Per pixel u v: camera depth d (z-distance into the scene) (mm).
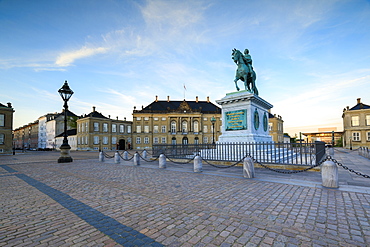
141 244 3240
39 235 3605
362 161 14844
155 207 4934
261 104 15336
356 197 5477
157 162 15219
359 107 45406
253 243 3213
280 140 69250
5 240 3422
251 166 8266
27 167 13734
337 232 3545
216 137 68375
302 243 3195
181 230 3701
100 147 59719
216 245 3178
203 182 7555
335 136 65000
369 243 3182
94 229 3814
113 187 7098
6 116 39250
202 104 75375
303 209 4633
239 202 5176
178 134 66125
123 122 66125
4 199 5828
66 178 9062
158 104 72000
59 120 73625
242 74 14977
